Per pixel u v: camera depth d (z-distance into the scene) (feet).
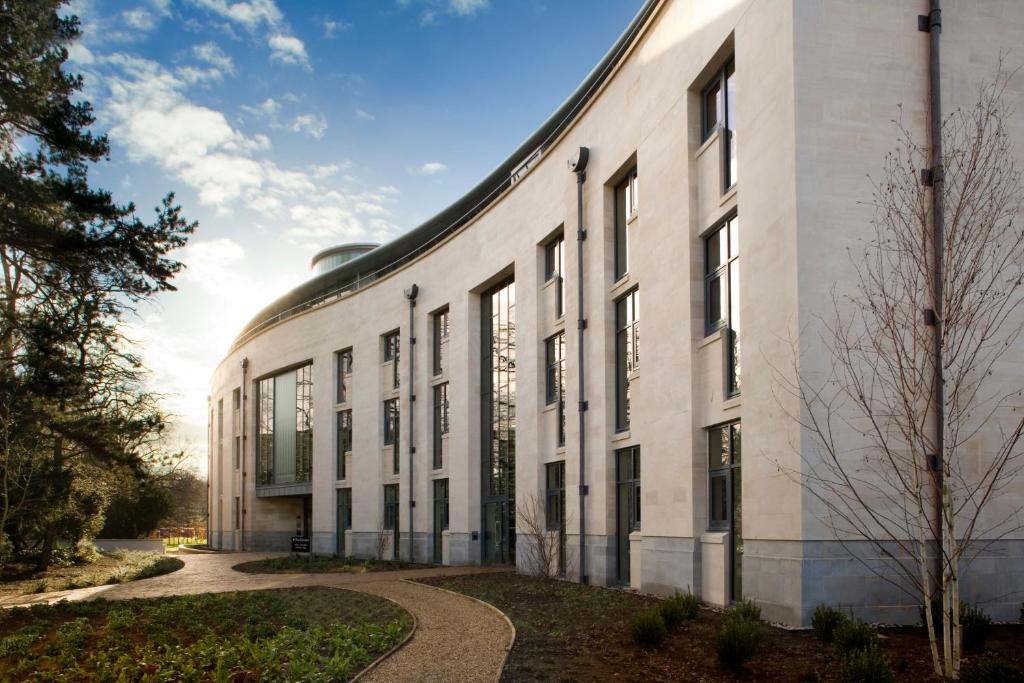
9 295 69.46
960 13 46.19
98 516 120.26
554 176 81.20
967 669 30.09
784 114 43.96
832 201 42.83
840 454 41.19
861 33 44.47
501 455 95.61
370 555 122.83
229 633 48.93
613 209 71.26
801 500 40.83
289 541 168.76
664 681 31.78
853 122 43.62
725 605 49.03
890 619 40.65
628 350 67.46
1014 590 43.16
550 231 81.61
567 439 74.54
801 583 40.34
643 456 60.54
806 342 41.65
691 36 56.03
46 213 63.87
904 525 41.27
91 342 78.02
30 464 78.02
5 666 40.06
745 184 47.83
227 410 186.80
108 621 52.29
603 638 40.57
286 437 157.48
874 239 42.75
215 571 107.45
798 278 42.09
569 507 73.56
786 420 42.52
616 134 68.69
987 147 44.29
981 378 43.52
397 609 56.13
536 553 79.15
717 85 54.95
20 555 112.16
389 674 35.04
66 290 69.46
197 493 246.27
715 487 52.70
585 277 73.92
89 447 77.30
